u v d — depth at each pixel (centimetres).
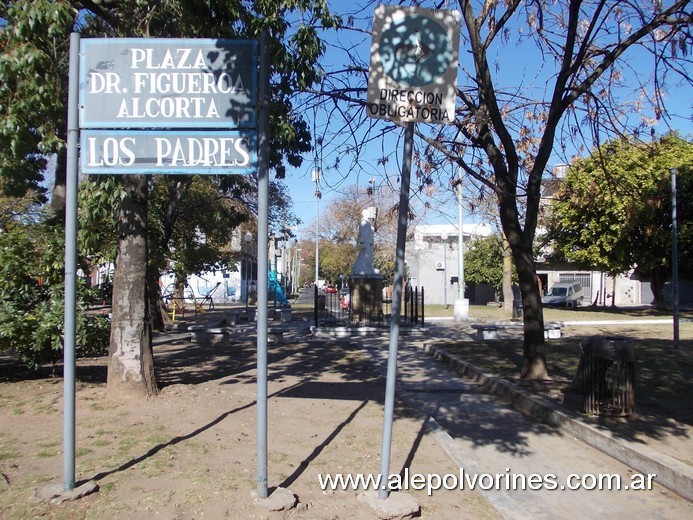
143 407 679
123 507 397
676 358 1193
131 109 433
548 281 4409
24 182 1118
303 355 1294
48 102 657
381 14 411
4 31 673
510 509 436
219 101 433
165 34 754
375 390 866
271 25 740
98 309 1018
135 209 721
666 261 2634
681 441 580
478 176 893
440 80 414
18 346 783
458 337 1714
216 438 565
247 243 2681
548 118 916
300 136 911
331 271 5931
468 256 4212
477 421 712
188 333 1834
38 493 411
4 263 777
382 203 3638
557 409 701
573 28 848
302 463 505
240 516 391
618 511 450
